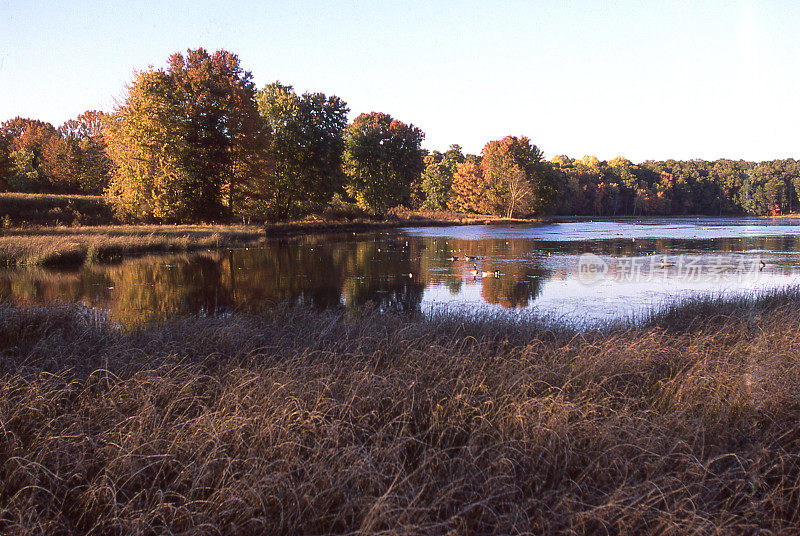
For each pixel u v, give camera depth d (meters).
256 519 3.69
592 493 4.18
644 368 6.98
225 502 3.91
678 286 17.58
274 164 46.50
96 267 22.14
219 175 41.66
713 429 5.27
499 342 8.20
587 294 16.06
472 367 6.54
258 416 4.91
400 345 7.77
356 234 47.22
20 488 4.15
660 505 4.12
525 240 40.16
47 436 4.64
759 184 124.88
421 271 21.61
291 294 16.30
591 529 3.86
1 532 3.65
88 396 5.59
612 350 7.29
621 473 4.43
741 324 9.21
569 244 36.03
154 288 17.19
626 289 17.03
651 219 101.75
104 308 13.62
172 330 8.79
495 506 4.01
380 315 11.01
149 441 4.65
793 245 34.91
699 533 3.68
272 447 4.54
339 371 6.37
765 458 4.76
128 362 6.84
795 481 4.43
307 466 4.32
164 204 38.06
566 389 6.00
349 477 4.08
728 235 46.69
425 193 107.06
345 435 4.74
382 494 4.02
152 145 37.81
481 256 27.70
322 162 53.31
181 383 5.96
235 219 45.34
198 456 4.49
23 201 37.12
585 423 4.95
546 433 4.69
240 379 5.98
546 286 17.67
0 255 21.95
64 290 16.52
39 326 9.05
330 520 3.92
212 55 42.09
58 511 4.05
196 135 40.16
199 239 31.22
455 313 11.20
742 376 6.25
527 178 91.06
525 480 4.32
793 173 123.06
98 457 4.60
